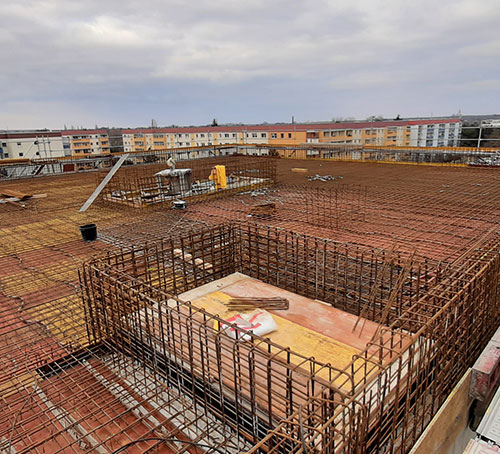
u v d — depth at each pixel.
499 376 4.49
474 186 13.98
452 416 3.83
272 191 14.52
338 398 3.38
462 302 3.88
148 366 4.45
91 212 12.46
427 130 47.09
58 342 5.02
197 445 3.34
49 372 4.51
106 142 68.75
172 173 13.70
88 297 5.01
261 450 3.22
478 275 4.17
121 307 4.94
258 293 5.73
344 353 4.21
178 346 4.41
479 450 3.86
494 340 4.68
